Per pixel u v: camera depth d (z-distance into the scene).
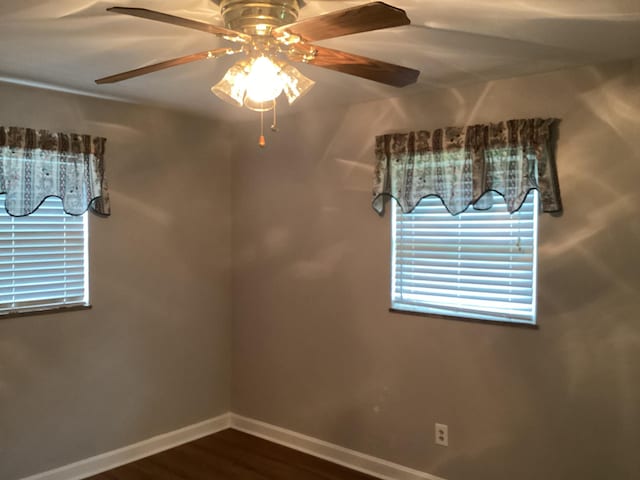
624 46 2.26
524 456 2.80
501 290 2.87
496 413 2.88
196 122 3.79
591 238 2.59
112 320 3.38
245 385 3.99
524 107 2.75
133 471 3.34
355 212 3.38
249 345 3.96
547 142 2.65
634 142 2.47
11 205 2.87
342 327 3.46
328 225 3.51
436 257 3.09
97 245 3.29
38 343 3.06
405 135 3.08
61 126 3.09
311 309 3.61
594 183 2.57
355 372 3.41
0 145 2.82
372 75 1.91
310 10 1.84
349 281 3.42
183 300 3.76
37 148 2.95
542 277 2.72
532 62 2.49
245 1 1.59
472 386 2.96
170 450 3.65
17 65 2.55
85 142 3.14
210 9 1.83
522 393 2.80
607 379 2.57
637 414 2.50
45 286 3.09
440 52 2.33
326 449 3.55
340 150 3.43
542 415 2.74
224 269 4.03
